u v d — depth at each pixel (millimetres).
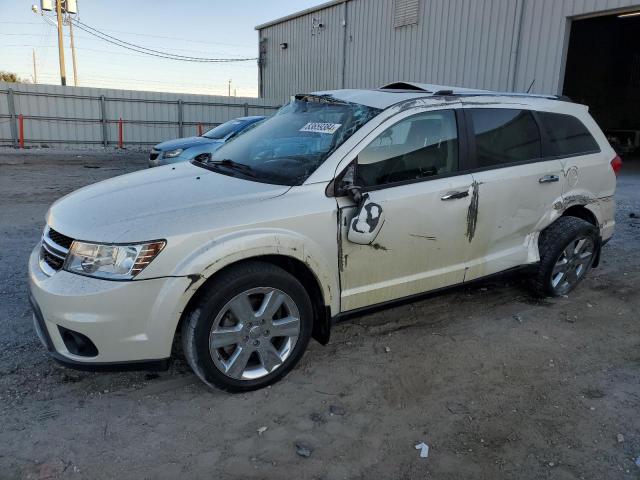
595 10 12508
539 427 2846
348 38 20641
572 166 4414
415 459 2578
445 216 3607
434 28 16906
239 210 2893
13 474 2387
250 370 3080
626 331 4043
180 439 2674
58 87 20281
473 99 3906
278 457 2566
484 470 2514
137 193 3180
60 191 9695
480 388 3215
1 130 19719
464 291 4789
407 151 3479
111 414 2852
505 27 14656
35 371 3215
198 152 9859
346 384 3219
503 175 3912
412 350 3664
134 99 21797
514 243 4195
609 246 6387
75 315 2635
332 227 3141
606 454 2639
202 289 2826
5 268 4961
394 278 3531
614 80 24703
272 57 25812
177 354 3508
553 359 3590
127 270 2639
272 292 2994
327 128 3547
